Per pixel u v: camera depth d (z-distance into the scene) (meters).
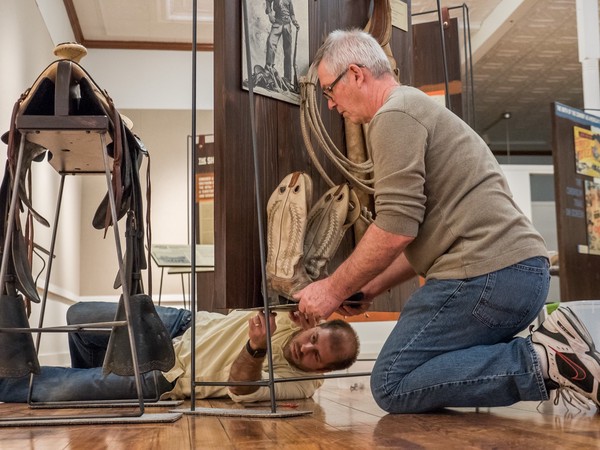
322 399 2.99
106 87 8.64
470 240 2.02
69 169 2.43
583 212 5.00
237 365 2.62
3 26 4.54
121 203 2.16
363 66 2.20
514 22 8.12
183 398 2.94
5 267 1.95
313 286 2.13
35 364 2.00
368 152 2.72
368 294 2.40
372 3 2.91
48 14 6.58
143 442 1.56
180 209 8.58
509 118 12.73
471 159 2.05
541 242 2.07
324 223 2.43
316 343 2.72
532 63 9.92
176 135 8.70
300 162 2.61
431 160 2.04
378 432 1.68
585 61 6.02
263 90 2.50
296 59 2.64
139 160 2.31
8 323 1.98
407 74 3.12
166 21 8.28
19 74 5.10
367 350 6.22
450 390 1.99
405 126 2.02
